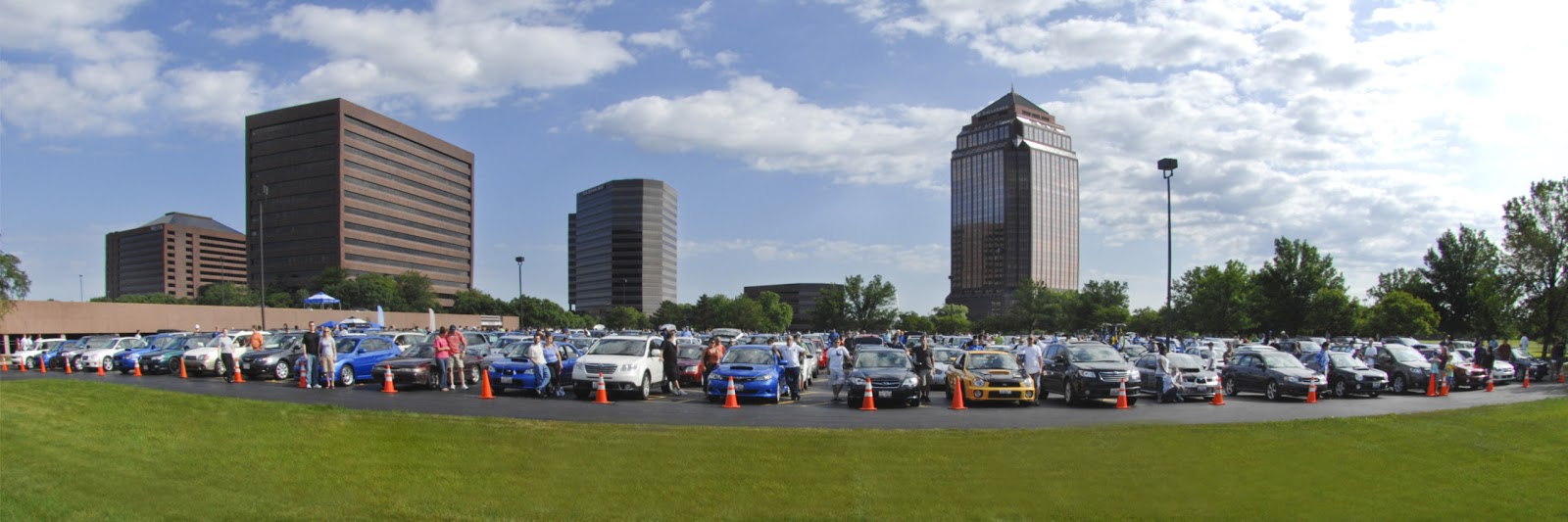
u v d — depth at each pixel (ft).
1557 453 41.45
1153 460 39.24
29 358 119.85
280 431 42.60
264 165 485.97
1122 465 38.34
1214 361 90.22
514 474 35.86
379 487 33.68
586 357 70.03
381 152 497.87
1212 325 197.06
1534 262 144.66
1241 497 34.01
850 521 30.12
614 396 72.49
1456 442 43.73
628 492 33.45
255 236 486.79
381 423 44.93
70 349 114.42
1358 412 62.34
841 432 44.34
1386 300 198.29
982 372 69.15
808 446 41.01
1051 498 33.40
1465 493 34.83
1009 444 41.93
